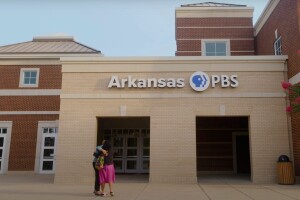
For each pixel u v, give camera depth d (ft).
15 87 69.56
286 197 32.91
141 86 49.24
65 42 83.92
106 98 49.47
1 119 68.44
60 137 48.52
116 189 39.40
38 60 70.54
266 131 47.78
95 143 48.52
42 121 68.03
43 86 69.46
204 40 73.36
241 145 63.82
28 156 67.10
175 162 47.14
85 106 49.39
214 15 74.43
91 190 38.78
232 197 32.81
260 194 35.06
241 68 49.34
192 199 31.42
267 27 63.00
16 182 48.85
